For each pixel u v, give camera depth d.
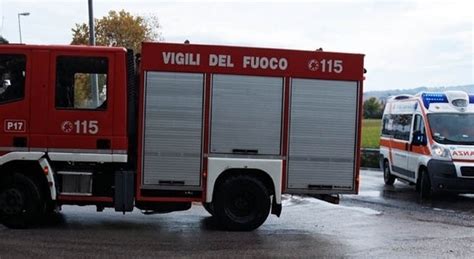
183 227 9.73
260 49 9.33
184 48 9.23
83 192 9.24
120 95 9.09
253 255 7.82
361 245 8.64
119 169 9.34
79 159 9.07
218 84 9.27
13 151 9.03
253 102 9.33
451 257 7.97
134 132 9.34
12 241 8.30
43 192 9.34
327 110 9.47
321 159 9.48
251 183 9.34
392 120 17.77
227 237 8.95
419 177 15.06
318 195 9.63
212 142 9.29
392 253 8.15
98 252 7.77
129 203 9.23
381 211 12.23
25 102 9.04
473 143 14.38
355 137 9.55
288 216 11.30
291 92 9.39
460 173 13.83
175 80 9.23
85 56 9.09
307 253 8.02
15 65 9.06
